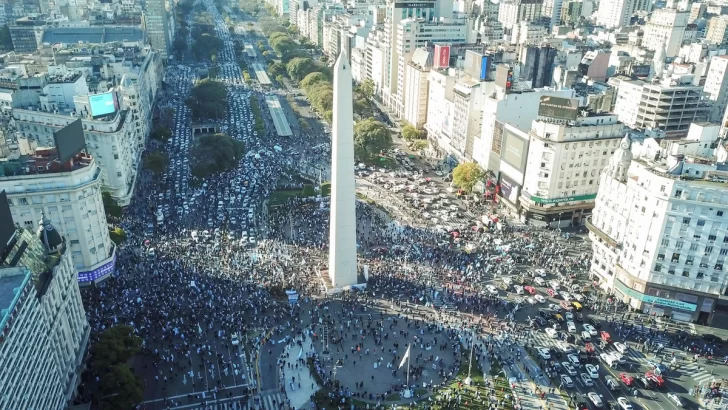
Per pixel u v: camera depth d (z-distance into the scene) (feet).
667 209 414.00
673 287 429.38
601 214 482.28
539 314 433.89
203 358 374.02
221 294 442.91
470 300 447.83
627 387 359.25
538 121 580.30
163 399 338.34
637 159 455.63
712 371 376.07
